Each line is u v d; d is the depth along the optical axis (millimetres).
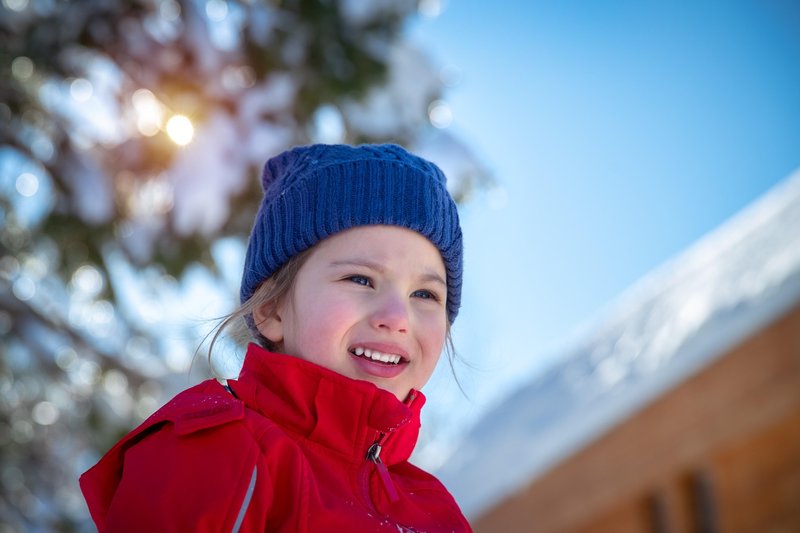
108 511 1361
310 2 4516
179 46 4352
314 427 1535
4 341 4945
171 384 4934
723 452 4586
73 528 5395
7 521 5062
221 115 4246
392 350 1603
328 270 1632
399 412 1533
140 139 4332
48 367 4992
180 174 4148
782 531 4605
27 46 4402
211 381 1597
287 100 4371
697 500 4469
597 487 3969
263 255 1737
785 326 4129
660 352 4121
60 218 4387
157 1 4477
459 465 4371
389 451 1663
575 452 3951
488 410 5145
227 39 4559
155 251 4359
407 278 1658
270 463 1416
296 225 1686
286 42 4500
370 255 1636
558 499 3928
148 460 1377
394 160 1739
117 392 5324
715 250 5242
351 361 1595
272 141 4258
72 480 5789
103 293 4602
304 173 1732
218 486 1333
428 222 1690
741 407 4102
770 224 4848
